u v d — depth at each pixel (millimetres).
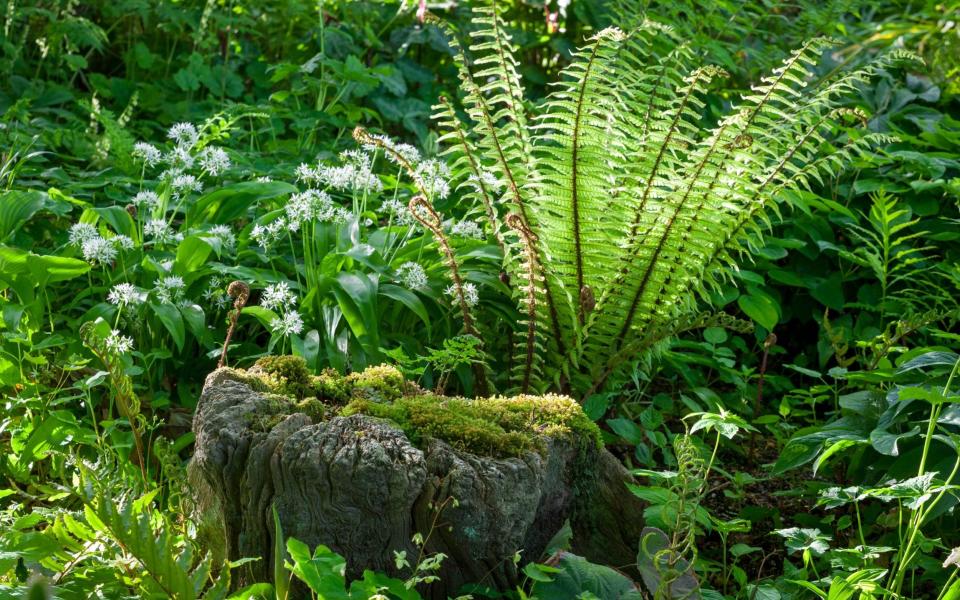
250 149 5020
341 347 3318
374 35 6117
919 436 2717
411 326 3691
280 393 2418
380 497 2076
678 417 3844
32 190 3758
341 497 2080
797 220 4391
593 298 3234
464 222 3670
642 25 3178
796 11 6754
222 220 3854
